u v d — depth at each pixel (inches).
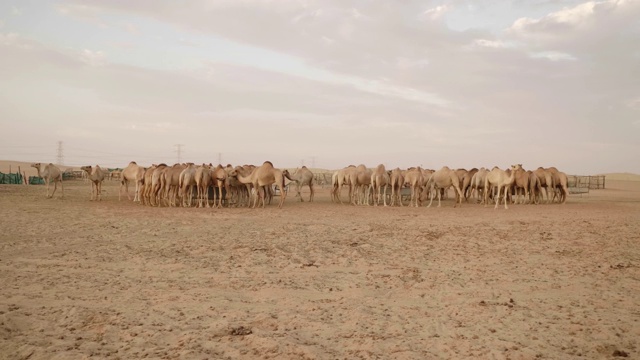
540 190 1299.2
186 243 527.8
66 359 207.3
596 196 1839.3
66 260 430.3
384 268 413.4
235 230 639.1
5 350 217.0
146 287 340.8
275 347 223.0
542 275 387.9
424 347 226.4
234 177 1059.3
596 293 331.3
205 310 287.3
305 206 1087.6
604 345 228.1
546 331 250.2
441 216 865.5
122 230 622.2
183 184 995.9
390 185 1232.2
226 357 212.5
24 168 4163.4
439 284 356.8
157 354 214.8
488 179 1106.7
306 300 312.3
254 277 375.6
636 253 490.6
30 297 308.5
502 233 628.7
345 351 221.9
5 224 648.4
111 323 259.1
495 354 217.0
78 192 1546.5
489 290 338.6
